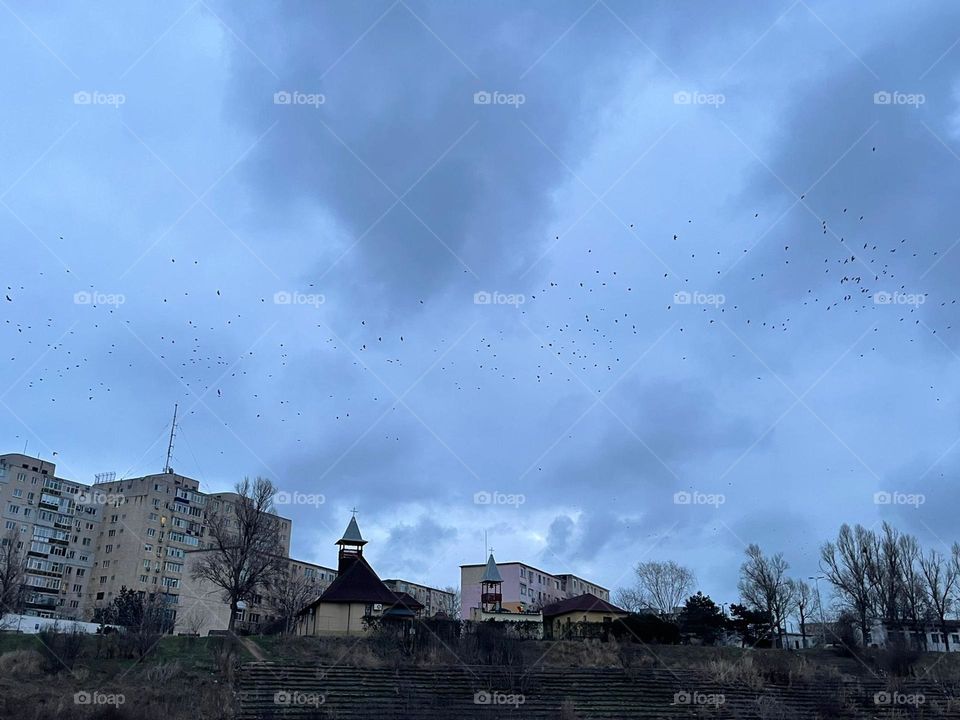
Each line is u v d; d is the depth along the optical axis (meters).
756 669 59.41
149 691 44.59
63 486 124.25
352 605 71.50
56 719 38.59
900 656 63.06
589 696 51.62
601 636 71.31
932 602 91.00
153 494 126.62
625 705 50.59
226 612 105.69
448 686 50.97
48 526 120.50
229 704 44.19
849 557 92.19
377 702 46.97
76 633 54.50
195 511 132.50
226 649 54.88
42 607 115.56
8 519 115.62
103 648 52.75
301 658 54.28
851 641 70.81
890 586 89.06
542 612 93.75
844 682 58.25
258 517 80.81
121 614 90.25
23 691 42.47
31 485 119.69
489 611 88.94
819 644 83.69
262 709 44.03
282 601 103.88
